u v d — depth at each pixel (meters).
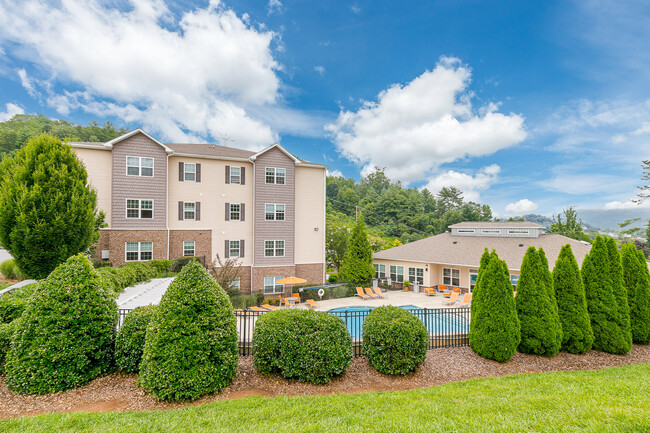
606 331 8.52
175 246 18.14
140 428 3.68
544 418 3.95
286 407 4.45
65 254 10.23
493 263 7.64
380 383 5.93
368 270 21.61
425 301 18.09
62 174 10.42
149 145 17.25
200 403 4.73
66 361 5.02
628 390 5.07
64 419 3.90
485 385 5.63
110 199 16.66
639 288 9.33
